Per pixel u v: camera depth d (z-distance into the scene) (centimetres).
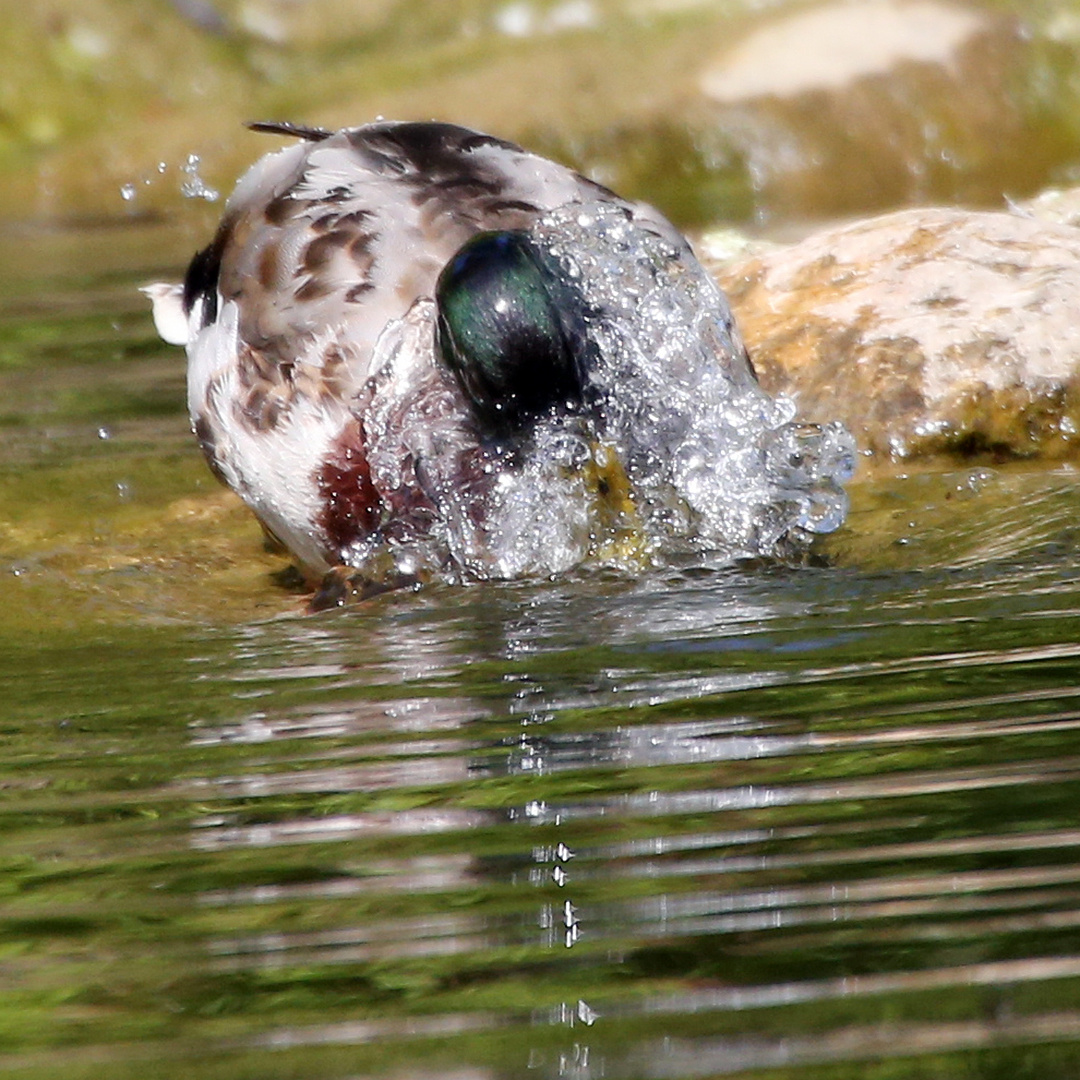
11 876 819
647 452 1298
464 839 823
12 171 3428
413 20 3981
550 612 1183
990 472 1466
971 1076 604
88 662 1148
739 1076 616
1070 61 3150
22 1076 652
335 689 1054
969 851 770
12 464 1725
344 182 1424
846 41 3198
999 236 1714
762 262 1762
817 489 1325
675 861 784
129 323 2245
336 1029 669
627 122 3122
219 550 1478
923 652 1029
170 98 3819
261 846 833
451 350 1259
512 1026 662
